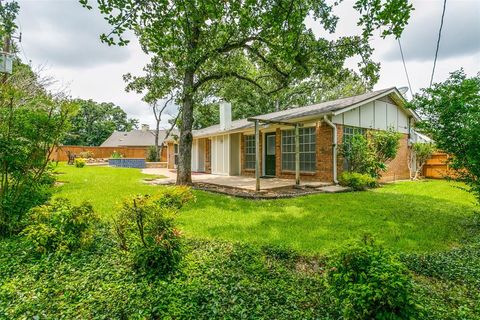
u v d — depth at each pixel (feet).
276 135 42.22
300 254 12.01
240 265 10.85
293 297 8.63
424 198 25.40
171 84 39.45
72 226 12.17
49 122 14.69
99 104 176.24
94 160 92.02
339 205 22.09
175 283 9.30
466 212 19.74
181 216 18.33
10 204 14.17
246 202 23.58
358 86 80.23
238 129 45.06
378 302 6.62
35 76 32.60
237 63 40.93
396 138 36.01
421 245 13.41
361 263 7.36
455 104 15.29
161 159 108.37
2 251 11.98
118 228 11.41
